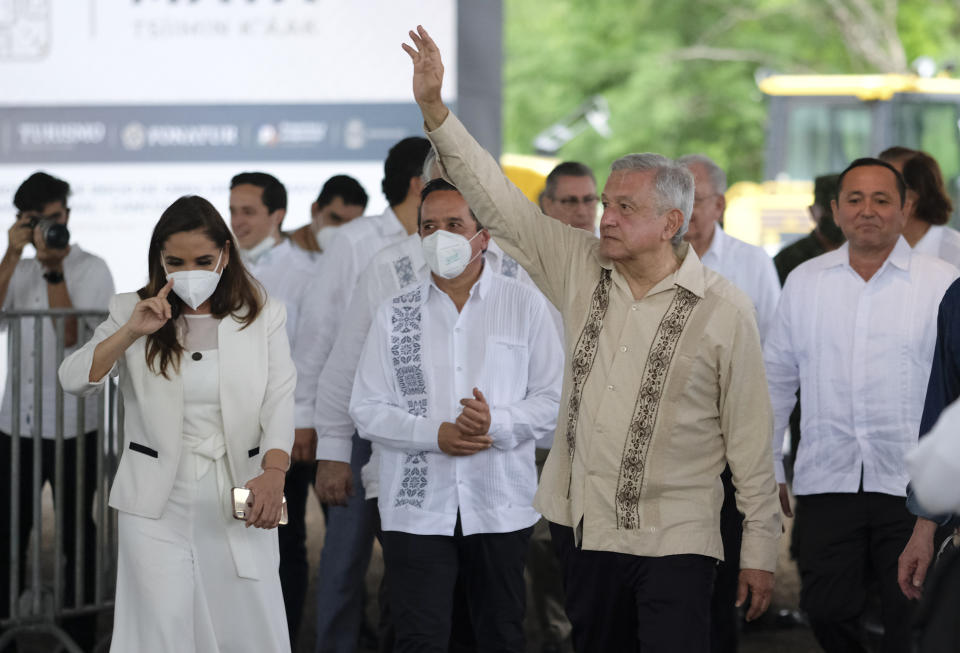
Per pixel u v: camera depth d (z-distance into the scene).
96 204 20.83
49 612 12.38
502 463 10.16
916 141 33.19
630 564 9.00
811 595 11.16
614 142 55.12
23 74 20.80
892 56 55.31
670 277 9.05
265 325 9.70
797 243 16.08
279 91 20.48
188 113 20.66
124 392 9.58
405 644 10.02
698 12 56.34
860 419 10.99
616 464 8.97
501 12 19.45
